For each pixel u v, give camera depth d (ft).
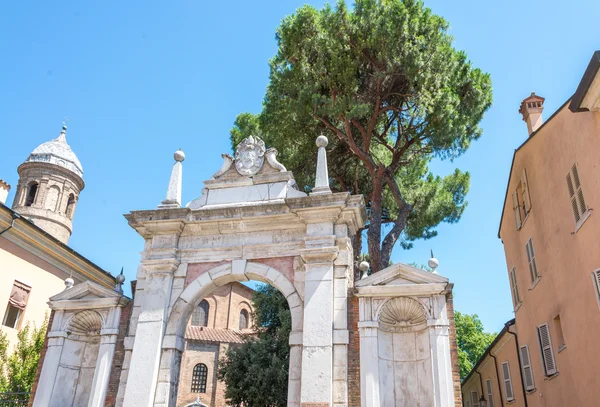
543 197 51.03
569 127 43.29
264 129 69.82
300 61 60.95
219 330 126.11
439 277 38.55
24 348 66.23
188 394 113.60
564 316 46.11
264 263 42.16
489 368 80.74
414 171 77.00
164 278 42.60
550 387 51.06
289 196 44.04
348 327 38.40
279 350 78.69
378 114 61.82
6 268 68.08
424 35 59.98
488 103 64.59
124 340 41.70
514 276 65.41
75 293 44.78
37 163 112.16
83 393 43.29
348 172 72.23
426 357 37.86
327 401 35.35
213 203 45.91
